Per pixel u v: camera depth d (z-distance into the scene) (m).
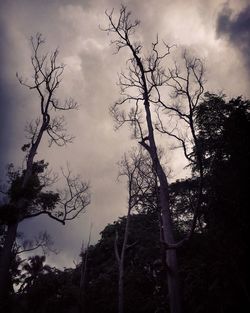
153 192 19.28
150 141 16.28
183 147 13.09
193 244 19.78
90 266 36.25
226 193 17.22
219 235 16.73
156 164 15.50
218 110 20.78
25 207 19.98
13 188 19.92
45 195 20.77
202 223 21.61
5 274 18.11
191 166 20.95
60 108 25.17
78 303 29.12
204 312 17.05
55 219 20.98
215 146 19.20
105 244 35.16
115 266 31.89
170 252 13.34
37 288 31.00
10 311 18.69
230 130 18.25
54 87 24.98
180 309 11.98
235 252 15.80
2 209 18.45
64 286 31.89
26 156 22.75
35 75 24.36
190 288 17.95
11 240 18.84
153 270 28.53
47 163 23.14
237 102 20.72
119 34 17.27
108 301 28.16
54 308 29.41
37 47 24.78
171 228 13.80
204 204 18.73
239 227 16.27
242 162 17.12
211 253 17.19
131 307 26.16
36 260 33.50
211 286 16.20
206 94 21.91
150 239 31.19
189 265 19.28
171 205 25.22
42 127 23.80
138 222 33.44
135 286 27.81
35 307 29.75
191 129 12.26
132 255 32.22
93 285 30.92
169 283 12.70
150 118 16.75
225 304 15.80
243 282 15.05
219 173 18.14
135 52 17.12
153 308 24.95
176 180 24.78
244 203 16.33
